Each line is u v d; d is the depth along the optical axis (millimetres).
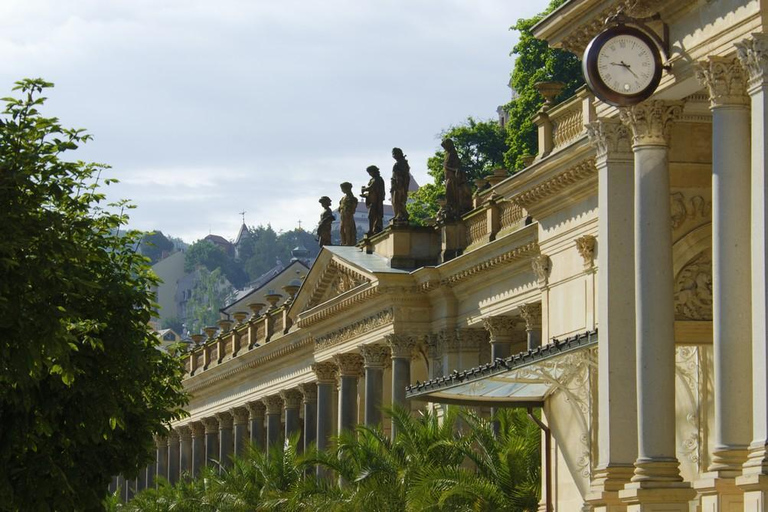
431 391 72688
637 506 49531
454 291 99250
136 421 58500
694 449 60625
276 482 99562
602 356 53781
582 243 73500
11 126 51125
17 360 47031
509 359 65375
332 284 114062
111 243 59250
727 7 47062
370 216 111750
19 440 52156
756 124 45000
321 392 118312
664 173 51625
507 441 74562
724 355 46188
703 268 56562
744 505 43875
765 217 44375
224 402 154375
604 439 53312
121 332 56031
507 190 79812
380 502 77375
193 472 165375
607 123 54125
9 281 47031
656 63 49719
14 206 48656
